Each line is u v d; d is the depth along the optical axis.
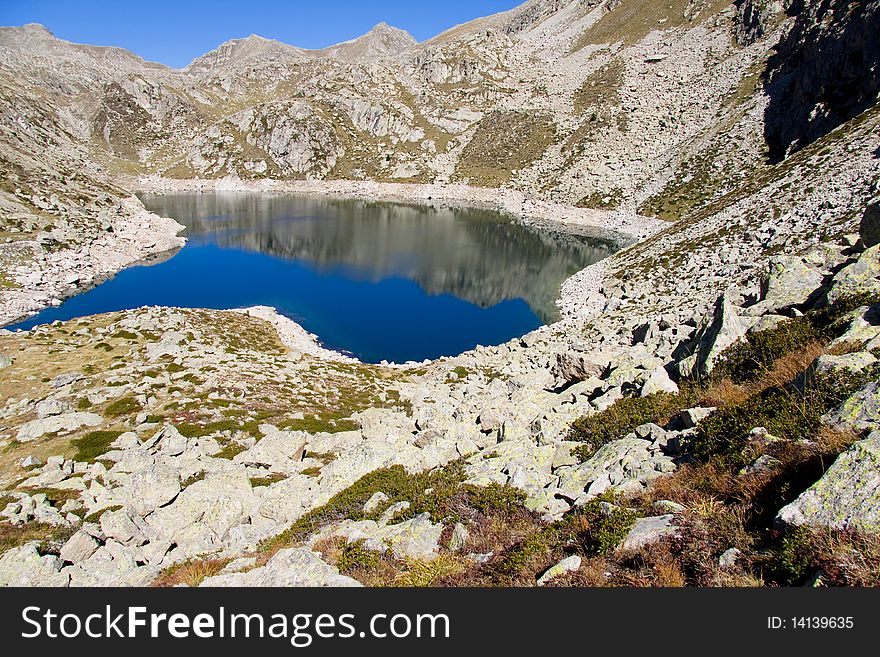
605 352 23.44
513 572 8.23
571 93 191.38
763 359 13.49
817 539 5.97
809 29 118.06
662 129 146.25
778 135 107.00
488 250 103.69
